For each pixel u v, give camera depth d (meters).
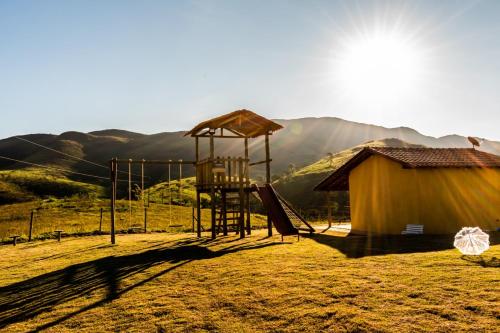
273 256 11.60
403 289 6.96
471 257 9.69
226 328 5.80
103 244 17.56
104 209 36.56
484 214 18.47
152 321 6.33
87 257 13.56
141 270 10.59
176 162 19.67
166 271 10.24
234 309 6.61
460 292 6.53
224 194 19.83
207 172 18.64
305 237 17.61
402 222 17.98
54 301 7.89
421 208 17.55
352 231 20.52
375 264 9.48
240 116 17.92
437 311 5.73
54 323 6.55
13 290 9.00
